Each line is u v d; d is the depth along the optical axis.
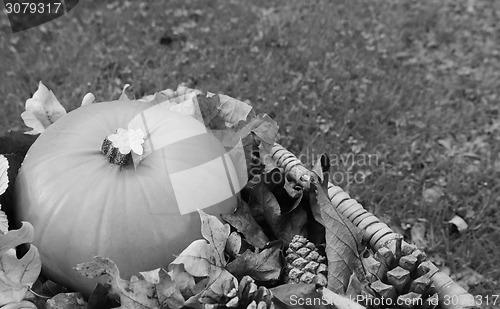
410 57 3.38
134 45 3.24
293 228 1.54
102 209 1.34
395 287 1.33
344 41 3.37
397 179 2.56
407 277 1.32
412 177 2.60
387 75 3.15
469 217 2.46
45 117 1.64
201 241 1.33
